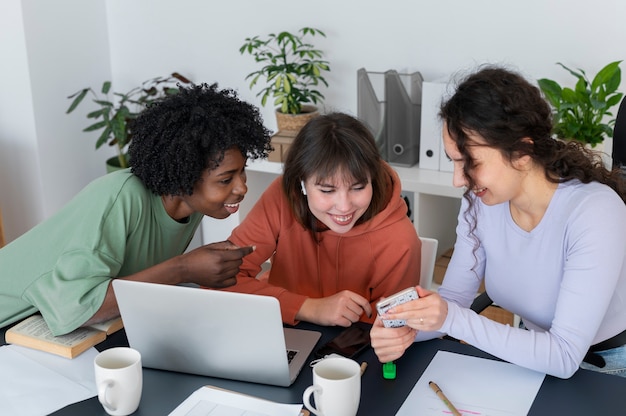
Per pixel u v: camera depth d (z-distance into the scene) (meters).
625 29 2.65
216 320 1.39
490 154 1.36
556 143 1.44
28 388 1.41
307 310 1.66
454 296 1.71
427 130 2.84
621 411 1.31
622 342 1.61
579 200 1.45
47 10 3.31
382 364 1.48
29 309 1.68
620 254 1.41
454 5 2.89
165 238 1.77
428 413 1.32
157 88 3.60
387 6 3.01
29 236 1.68
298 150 1.67
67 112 3.28
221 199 1.65
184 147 1.56
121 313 1.46
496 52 2.88
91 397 1.39
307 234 1.87
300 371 1.47
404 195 3.15
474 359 1.49
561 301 1.43
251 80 3.40
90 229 1.61
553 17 2.75
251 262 1.87
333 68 3.20
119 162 3.44
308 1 3.15
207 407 1.30
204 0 3.37
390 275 1.84
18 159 3.45
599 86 2.61
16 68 3.29
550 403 1.34
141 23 3.55
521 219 1.56
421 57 3.02
